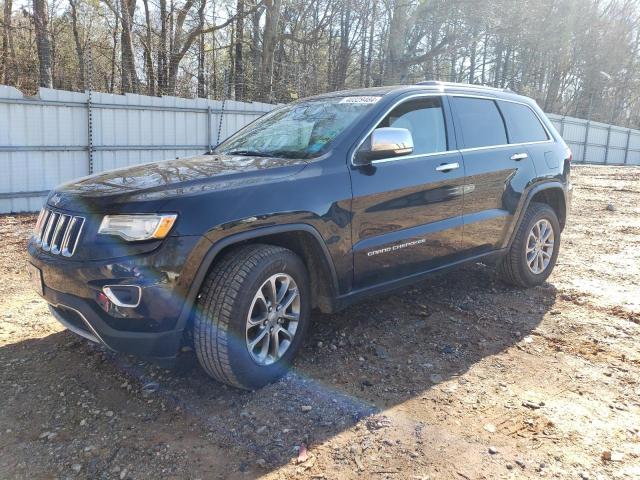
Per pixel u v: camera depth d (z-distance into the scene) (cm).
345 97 413
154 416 288
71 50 2558
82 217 286
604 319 431
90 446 264
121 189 292
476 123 450
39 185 1038
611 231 821
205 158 372
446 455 257
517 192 465
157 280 269
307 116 406
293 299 323
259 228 298
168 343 278
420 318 424
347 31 3009
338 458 254
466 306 451
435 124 414
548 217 502
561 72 3888
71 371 336
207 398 305
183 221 274
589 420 288
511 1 2292
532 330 409
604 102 4331
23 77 1670
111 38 2638
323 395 309
